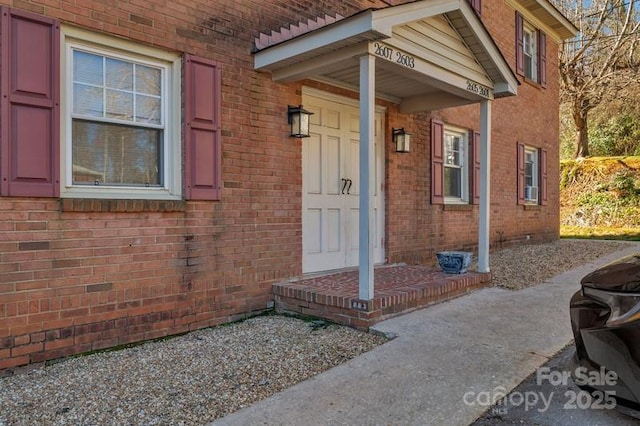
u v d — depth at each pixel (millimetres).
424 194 7594
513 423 2676
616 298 2383
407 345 3979
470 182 8820
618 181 17422
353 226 6449
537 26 11531
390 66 4762
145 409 2859
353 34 4242
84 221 3809
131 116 4207
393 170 6980
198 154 4527
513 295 5781
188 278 4480
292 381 3299
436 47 5152
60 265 3684
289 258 5449
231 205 4832
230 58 4828
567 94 19531
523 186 10859
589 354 2514
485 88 6086
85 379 3326
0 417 2760
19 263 3482
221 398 3020
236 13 4887
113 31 3969
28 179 3500
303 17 5598
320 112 5980
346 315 4562
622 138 20547
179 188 4461
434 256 7785
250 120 5016
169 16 4340
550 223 12297
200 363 3637
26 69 3498
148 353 3883
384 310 4602
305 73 4973
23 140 3484
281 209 5348
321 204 5980
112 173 4098
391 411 2826
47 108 3604
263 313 5113
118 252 4008
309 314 4887
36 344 3561
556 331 4336
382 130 6887
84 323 3816
